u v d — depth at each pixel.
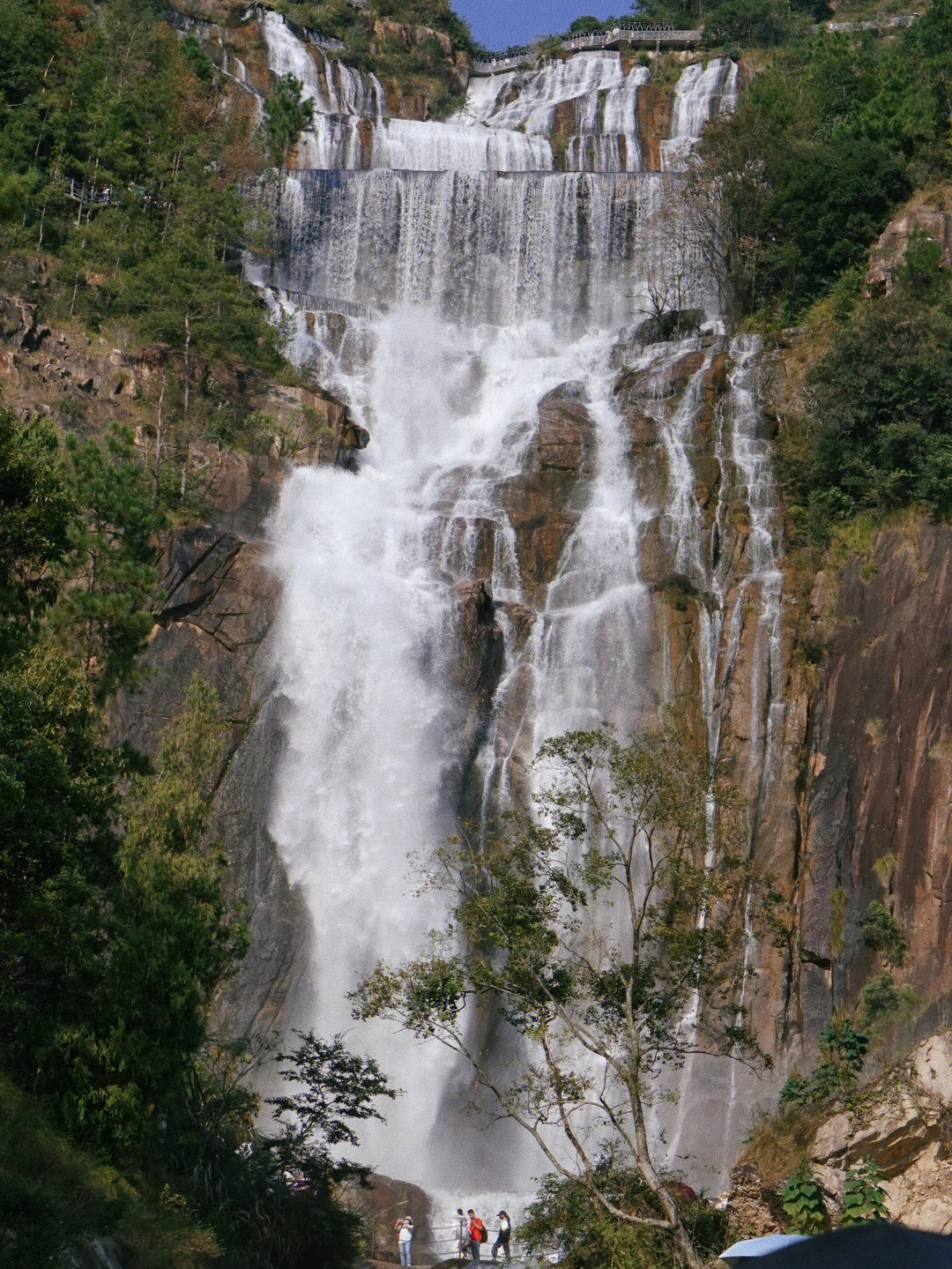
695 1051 30.77
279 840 44.75
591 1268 27.48
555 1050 40.84
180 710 44.84
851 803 42.62
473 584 49.25
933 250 56.94
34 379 52.34
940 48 74.94
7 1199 18.92
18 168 62.47
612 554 51.66
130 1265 22.00
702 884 30.22
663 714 46.97
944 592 43.22
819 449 51.50
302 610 47.31
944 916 38.91
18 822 24.69
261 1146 30.56
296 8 97.12
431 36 98.38
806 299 62.38
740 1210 33.22
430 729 46.84
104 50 73.88
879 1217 31.41
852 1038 37.59
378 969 30.66
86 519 33.50
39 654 27.22
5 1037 25.20
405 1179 39.75
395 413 62.38
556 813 31.91
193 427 53.19
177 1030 25.98
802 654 47.03
